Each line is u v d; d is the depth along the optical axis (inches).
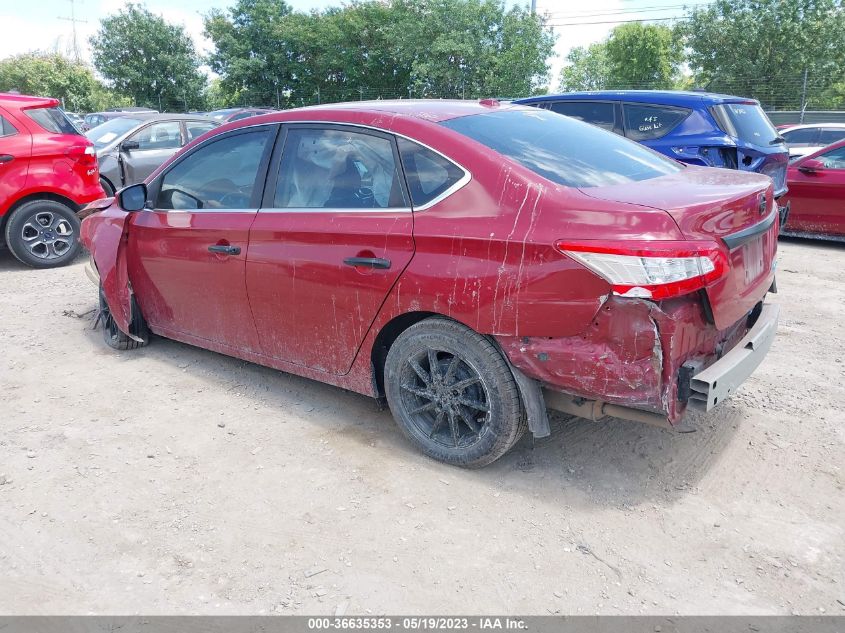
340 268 135.6
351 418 155.6
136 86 1883.6
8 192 292.2
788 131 574.9
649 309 102.9
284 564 106.8
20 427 151.6
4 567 107.0
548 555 108.4
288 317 149.6
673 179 130.8
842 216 340.2
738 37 1381.6
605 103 308.0
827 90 1396.4
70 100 2053.4
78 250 324.5
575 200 111.3
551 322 110.8
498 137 132.0
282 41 1723.7
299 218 143.7
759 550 109.1
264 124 155.9
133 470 134.0
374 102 154.2
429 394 132.8
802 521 116.3
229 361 189.8
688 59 1482.5
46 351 198.8
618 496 124.0
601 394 109.6
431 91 1433.3
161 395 168.6
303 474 132.1
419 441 137.2
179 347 201.2
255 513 119.7
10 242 298.7
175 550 110.3
